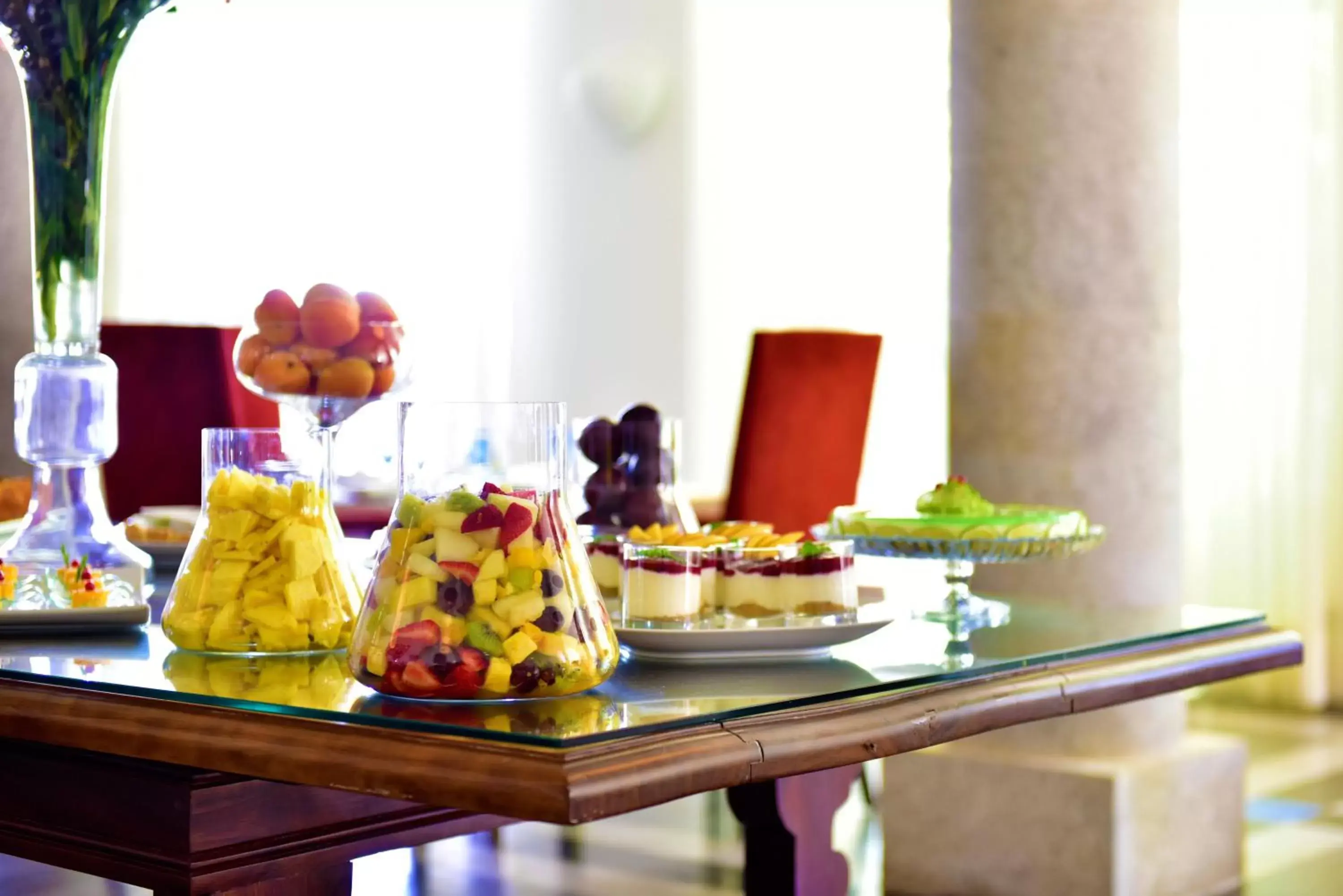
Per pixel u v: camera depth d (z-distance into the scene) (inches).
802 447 137.5
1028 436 123.3
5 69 130.8
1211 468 207.0
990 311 124.6
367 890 123.3
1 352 131.0
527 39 270.7
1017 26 123.3
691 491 156.5
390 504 140.9
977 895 124.5
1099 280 122.6
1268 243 202.8
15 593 58.9
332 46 278.2
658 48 257.8
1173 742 127.7
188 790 42.3
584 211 266.8
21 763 47.1
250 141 281.4
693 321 254.7
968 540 64.9
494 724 38.9
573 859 134.1
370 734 39.4
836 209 237.0
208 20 282.5
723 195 250.5
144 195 285.6
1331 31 197.6
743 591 54.8
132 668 48.6
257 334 58.6
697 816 151.7
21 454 62.6
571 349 269.0
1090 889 120.0
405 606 42.4
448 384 275.6
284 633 50.8
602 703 42.3
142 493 129.8
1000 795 123.7
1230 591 206.2
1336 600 203.8
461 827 49.1
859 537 67.5
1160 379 124.2
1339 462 202.2
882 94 232.1
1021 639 57.3
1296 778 163.6
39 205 61.8
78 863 45.5
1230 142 204.7
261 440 52.2
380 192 277.3
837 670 49.4
